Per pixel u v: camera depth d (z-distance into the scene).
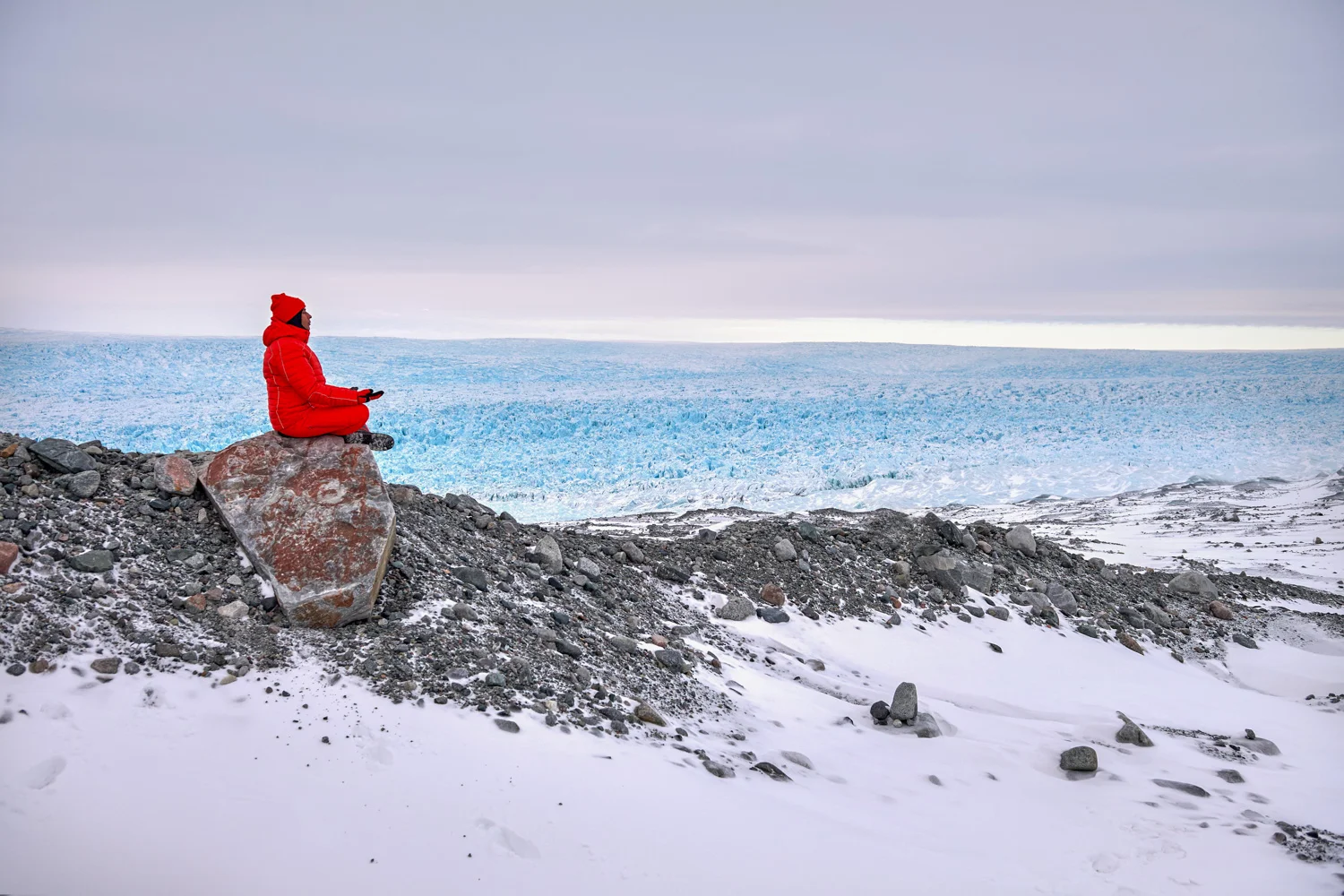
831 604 11.38
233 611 5.82
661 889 3.92
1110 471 82.12
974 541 14.07
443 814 4.21
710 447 99.06
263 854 3.60
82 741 4.11
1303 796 6.96
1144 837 5.59
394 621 6.34
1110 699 9.81
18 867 3.18
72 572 5.64
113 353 112.44
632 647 7.73
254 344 119.94
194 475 7.14
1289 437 99.00
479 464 88.38
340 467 6.56
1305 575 21.05
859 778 6.26
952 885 4.48
